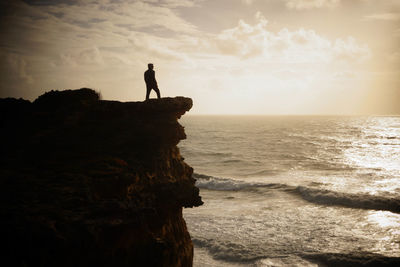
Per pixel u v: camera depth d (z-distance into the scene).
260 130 125.00
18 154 8.20
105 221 6.71
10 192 6.64
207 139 87.38
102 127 9.50
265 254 15.59
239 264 14.95
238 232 18.59
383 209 23.05
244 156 54.53
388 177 34.59
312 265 14.61
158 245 8.05
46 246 5.80
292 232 18.53
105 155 8.80
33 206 6.35
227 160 50.59
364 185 30.70
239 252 15.90
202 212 22.92
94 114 9.66
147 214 7.95
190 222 20.53
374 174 36.47
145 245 8.00
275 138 88.25
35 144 8.59
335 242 16.97
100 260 6.69
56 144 8.74
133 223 7.34
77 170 7.84
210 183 33.25
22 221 5.90
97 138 9.28
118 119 9.72
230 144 73.94
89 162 8.27
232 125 172.38
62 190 6.97
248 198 27.66
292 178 35.78
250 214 22.27
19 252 5.59
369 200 24.16
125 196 8.08
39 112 9.62
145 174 8.93
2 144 8.42
